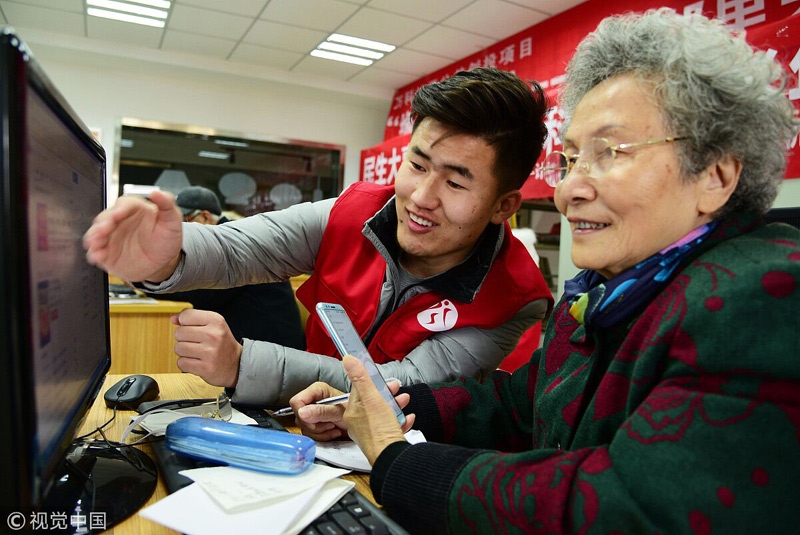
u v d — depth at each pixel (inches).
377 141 231.3
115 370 92.6
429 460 23.0
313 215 46.2
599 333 25.7
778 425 17.3
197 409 34.3
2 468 15.3
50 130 19.3
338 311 31.0
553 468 20.2
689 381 19.1
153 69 189.0
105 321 31.4
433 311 41.9
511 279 42.8
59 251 20.6
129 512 21.8
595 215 24.2
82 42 171.6
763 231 23.6
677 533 17.2
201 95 202.4
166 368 95.5
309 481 23.2
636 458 18.7
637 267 24.1
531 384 35.6
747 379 18.1
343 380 37.4
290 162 218.5
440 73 183.3
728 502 17.0
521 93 36.4
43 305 18.1
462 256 43.1
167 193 26.5
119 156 192.7
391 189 46.5
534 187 131.6
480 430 34.1
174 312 96.0
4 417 15.1
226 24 157.5
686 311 20.1
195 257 35.9
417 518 22.1
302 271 47.4
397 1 137.3
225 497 21.1
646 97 23.2
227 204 209.2
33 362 15.8
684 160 22.9
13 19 157.6
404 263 44.9
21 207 14.9
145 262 27.6
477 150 35.8
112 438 30.0
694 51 22.7
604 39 25.6
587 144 24.5
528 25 146.2
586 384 25.8
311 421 30.3
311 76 200.5
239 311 79.3
